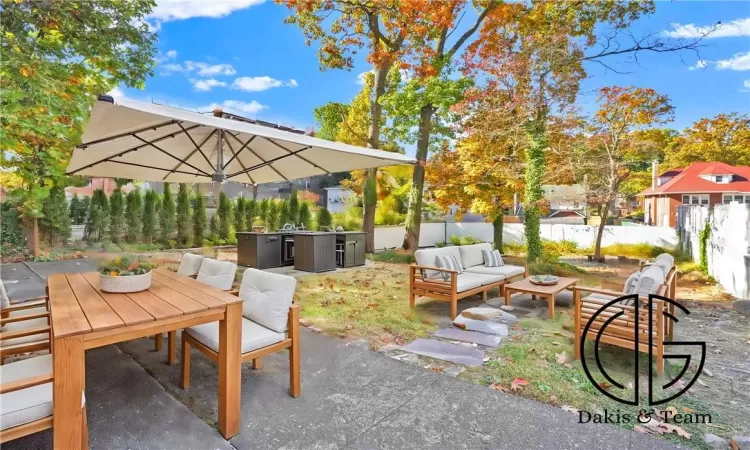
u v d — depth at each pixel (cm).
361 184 1586
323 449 205
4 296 288
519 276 689
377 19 1127
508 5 948
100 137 388
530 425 229
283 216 1378
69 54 811
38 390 179
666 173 2120
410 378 296
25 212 963
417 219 1150
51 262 927
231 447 206
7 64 644
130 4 877
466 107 972
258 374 300
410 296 519
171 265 823
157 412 239
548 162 1045
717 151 1750
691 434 221
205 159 549
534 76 854
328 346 370
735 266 632
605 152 1066
